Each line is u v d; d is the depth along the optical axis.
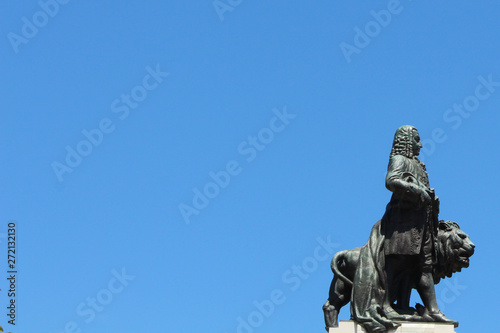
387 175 26.03
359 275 26.03
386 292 25.95
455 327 25.67
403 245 25.92
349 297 26.53
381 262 26.11
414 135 26.56
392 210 26.28
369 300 25.80
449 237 26.41
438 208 26.34
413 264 26.28
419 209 26.00
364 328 25.64
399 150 26.47
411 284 26.42
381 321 25.48
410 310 26.11
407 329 25.50
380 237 26.30
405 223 26.06
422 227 26.02
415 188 25.69
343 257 26.59
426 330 25.52
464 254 26.31
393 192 26.06
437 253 26.39
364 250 26.30
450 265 26.47
